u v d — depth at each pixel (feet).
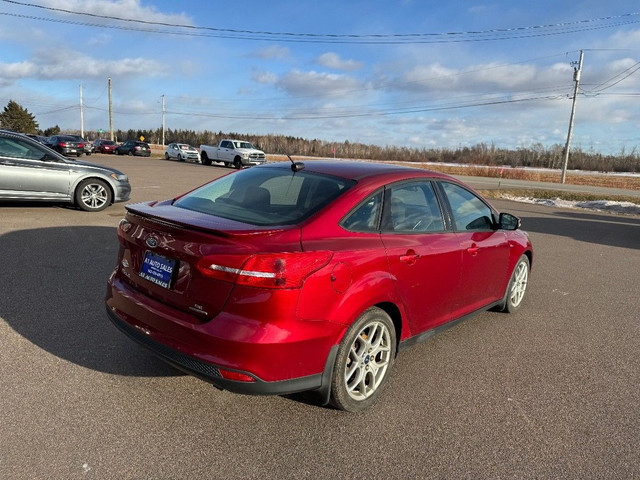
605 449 9.50
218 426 9.47
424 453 9.06
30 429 8.89
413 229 11.78
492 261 14.97
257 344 8.47
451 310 13.34
